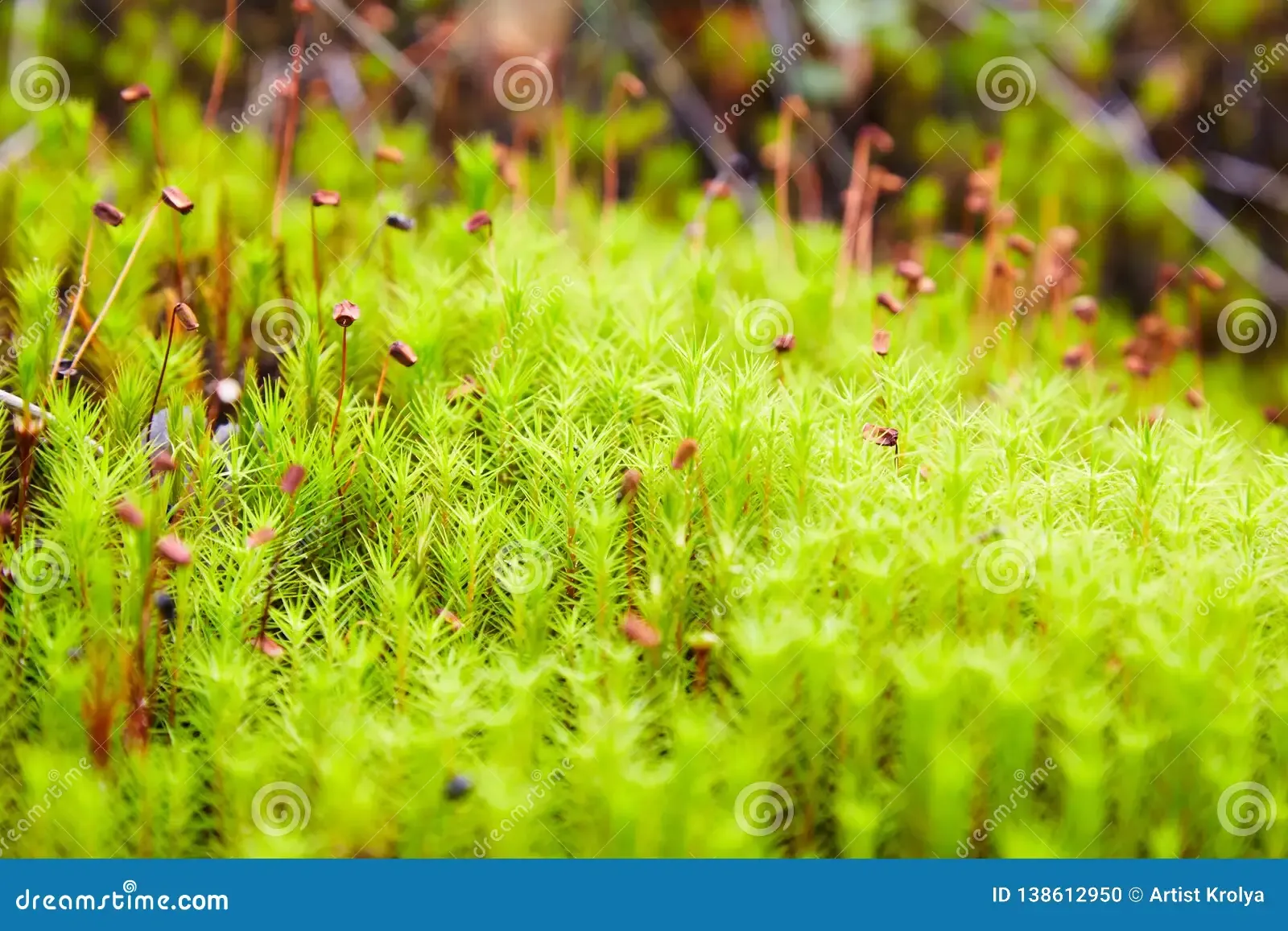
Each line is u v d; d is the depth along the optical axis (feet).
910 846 1.61
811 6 2.57
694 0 2.78
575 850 1.60
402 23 2.69
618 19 2.71
